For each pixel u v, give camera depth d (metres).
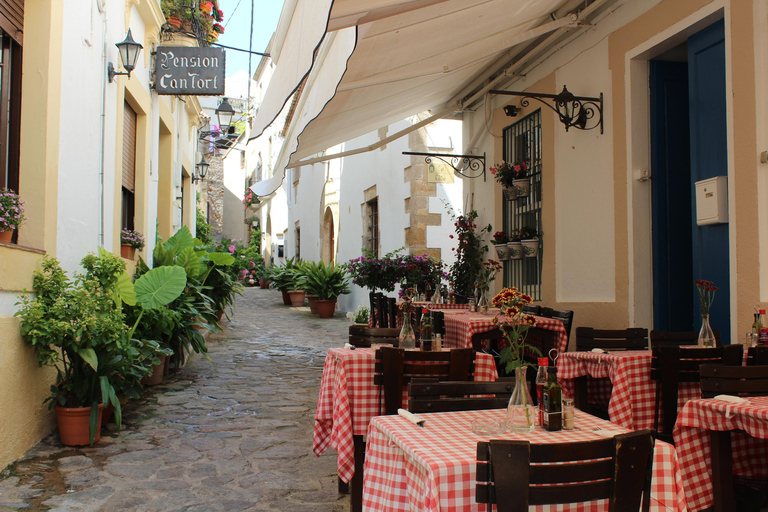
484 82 8.00
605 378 4.57
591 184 5.86
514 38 5.78
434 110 9.36
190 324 7.03
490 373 3.79
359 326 4.31
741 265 4.09
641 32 5.14
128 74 5.94
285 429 4.88
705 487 2.88
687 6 4.62
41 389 4.36
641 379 3.65
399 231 11.42
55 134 4.42
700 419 2.80
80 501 3.33
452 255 10.74
